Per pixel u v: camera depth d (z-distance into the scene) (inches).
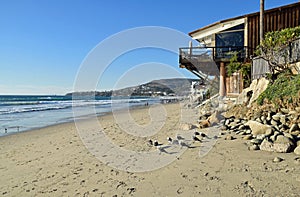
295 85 309.7
